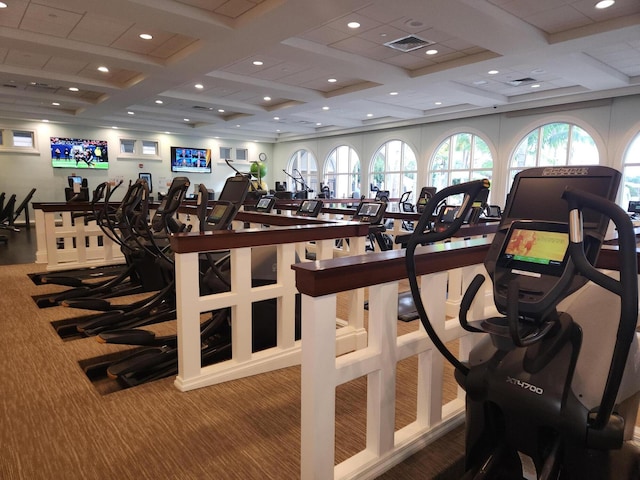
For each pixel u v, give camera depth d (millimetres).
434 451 1904
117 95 9742
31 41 6180
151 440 1918
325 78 8648
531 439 1341
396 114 11969
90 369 2855
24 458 1776
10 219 11344
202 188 3098
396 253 1812
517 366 1368
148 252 3689
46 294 4324
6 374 2539
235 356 2609
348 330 3188
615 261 1639
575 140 9922
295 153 17906
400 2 4652
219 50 6410
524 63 6953
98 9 4977
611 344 1392
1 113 12383
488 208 7500
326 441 1564
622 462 1487
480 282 1379
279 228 2707
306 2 4734
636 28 5422
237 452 1846
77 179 13383
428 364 1968
